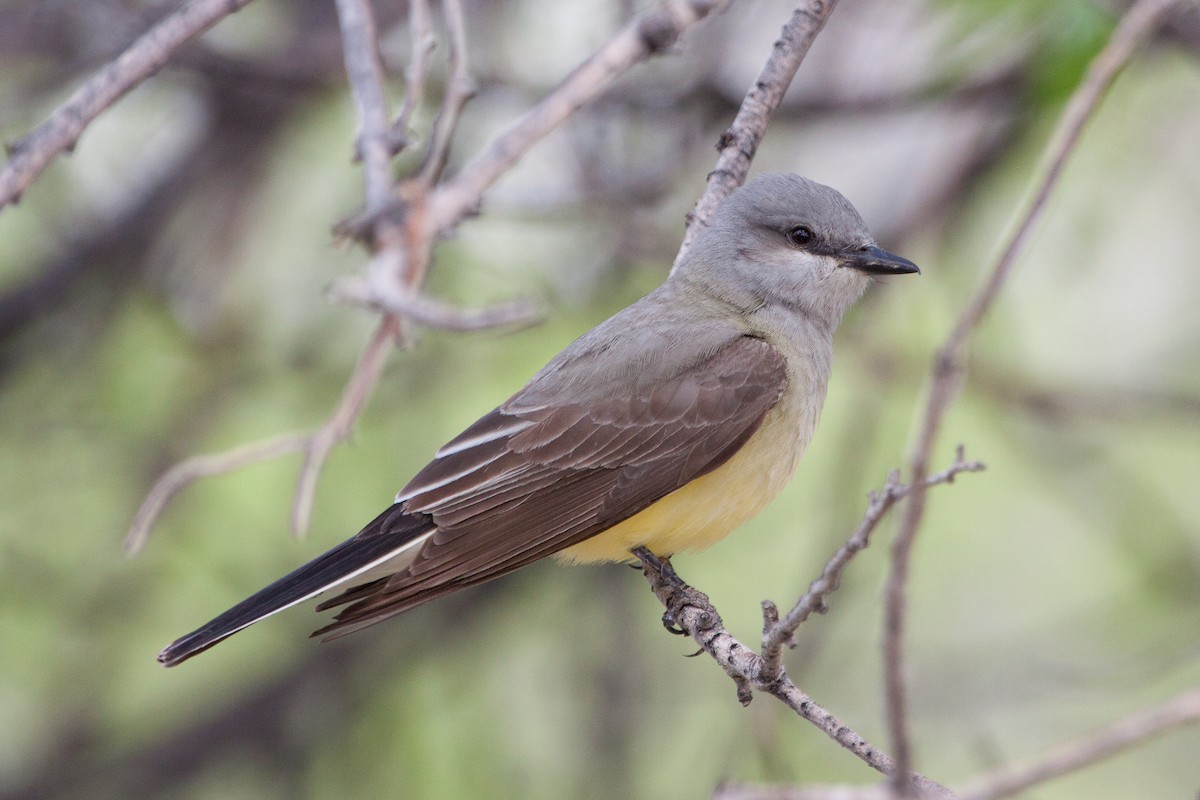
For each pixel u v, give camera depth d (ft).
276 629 46.16
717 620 26.35
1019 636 42.11
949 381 15.90
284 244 44.45
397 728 41.75
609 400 28.68
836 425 46.32
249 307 43.96
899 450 42.96
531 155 40.40
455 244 40.47
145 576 42.96
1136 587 41.09
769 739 24.13
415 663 41.93
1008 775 14.48
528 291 38.52
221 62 38.11
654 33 18.67
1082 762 14.39
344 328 43.57
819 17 28.48
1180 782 39.11
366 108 19.69
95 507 44.45
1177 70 40.63
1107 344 45.98
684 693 41.32
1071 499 41.32
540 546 27.76
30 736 42.65
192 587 44.57
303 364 42.98
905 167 41.57
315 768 41.50
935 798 16.98
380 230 16.16
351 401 16.96
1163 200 46.03
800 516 45.03
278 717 41.42
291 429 44.29
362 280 15.21
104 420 42.52
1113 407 40.52
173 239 42.98
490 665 42.91
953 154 39.99
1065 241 42.29
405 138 18.21
